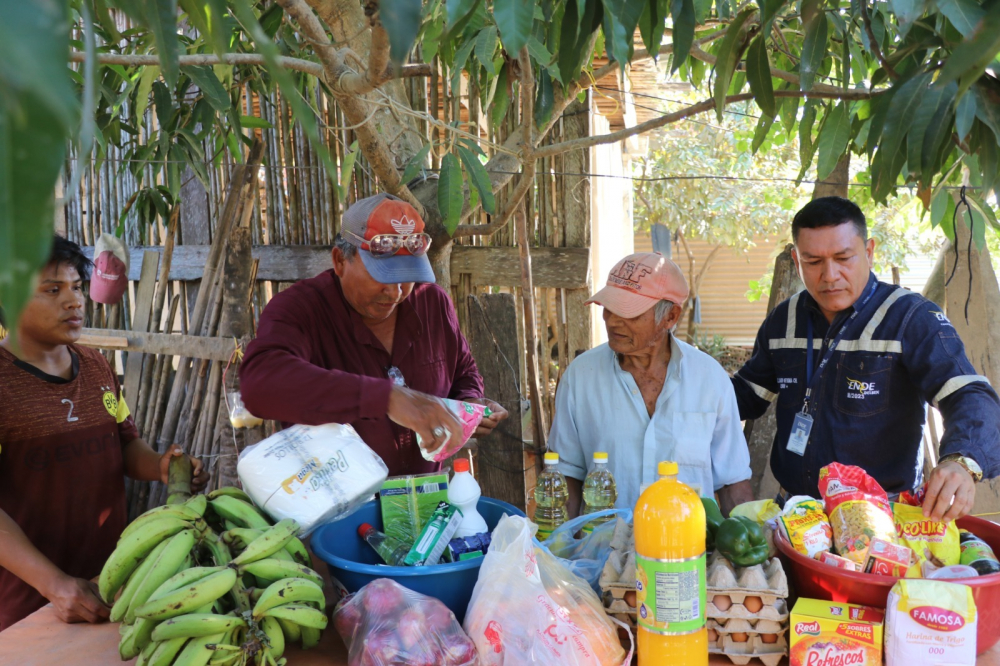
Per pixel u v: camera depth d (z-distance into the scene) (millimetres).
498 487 2533
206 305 3701
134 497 3965
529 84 2016
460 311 3631
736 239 10156
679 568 1215
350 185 3781
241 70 2990
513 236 3586
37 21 302
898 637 1195
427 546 1453
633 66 4246
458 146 2039
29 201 324
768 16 1628
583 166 3514
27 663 1357
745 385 2486
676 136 10203
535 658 1225
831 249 2088
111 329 4008
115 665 1348
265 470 1459
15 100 318
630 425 2197
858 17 2268
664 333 2123
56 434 2146
